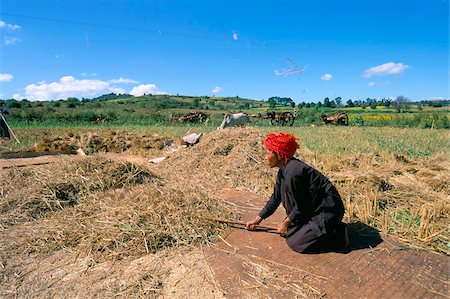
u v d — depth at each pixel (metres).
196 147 7.32
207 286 2.62
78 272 2.87
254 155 6.32
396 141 11.16
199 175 6.06
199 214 3.79
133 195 4.33
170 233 3.38
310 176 3.03
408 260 2.98
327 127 21.34
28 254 3.20
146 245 3.17
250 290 2.56
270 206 3.49
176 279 2.73
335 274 2.75
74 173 4.92
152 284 2.66
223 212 4.09
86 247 3.23
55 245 3.33
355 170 5.64
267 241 3.36
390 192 4.52
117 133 13.05
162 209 3.77
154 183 4.98
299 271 2.80
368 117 31.05
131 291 2.58
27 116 26.72
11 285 2.71
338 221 3.10
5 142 11.61
